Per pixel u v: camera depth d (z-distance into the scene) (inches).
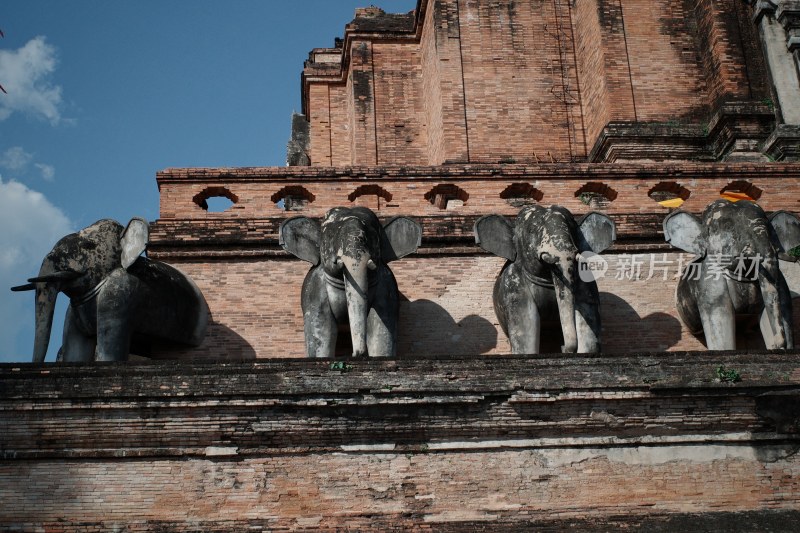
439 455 665.0
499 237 791.1
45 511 640.4
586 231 783.1
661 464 674.2
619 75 1097.4
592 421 671.8
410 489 657.0
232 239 860.6
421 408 661.3
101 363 662.5
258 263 860.0
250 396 650.8
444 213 891.4
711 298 792.3
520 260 781.9
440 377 664.4
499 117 1119.6
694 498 671.1
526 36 1148.5
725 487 674.2
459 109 1114.1
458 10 1143.6
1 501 641.0
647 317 861.8
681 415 676.7
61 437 649.0
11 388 648.4
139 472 649.0
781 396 675.4
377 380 660.7
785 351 693.3
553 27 1157.1
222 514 645.9
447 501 656.4
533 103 1130.0
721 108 1064.2
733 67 1078.4
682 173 927.0
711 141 1087.6
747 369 682.8
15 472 645.9
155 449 650.8
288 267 859.4
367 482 656.4
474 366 669.9
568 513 660.7
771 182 936.3
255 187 891.4
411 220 788.0
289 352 839.7
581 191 920.3
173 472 650.2
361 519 650.2
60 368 660.1
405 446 662.5
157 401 648.4
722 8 1095.6
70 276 761.0
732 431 682.8
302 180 896.3
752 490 674.8
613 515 662.5
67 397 646.5
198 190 884.6
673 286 872.3
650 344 855.1
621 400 671.8
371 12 1285.7
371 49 1235.2
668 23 1120.8
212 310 845.8
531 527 653.3
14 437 646.5
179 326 816.3
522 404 666.2
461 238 874.8
